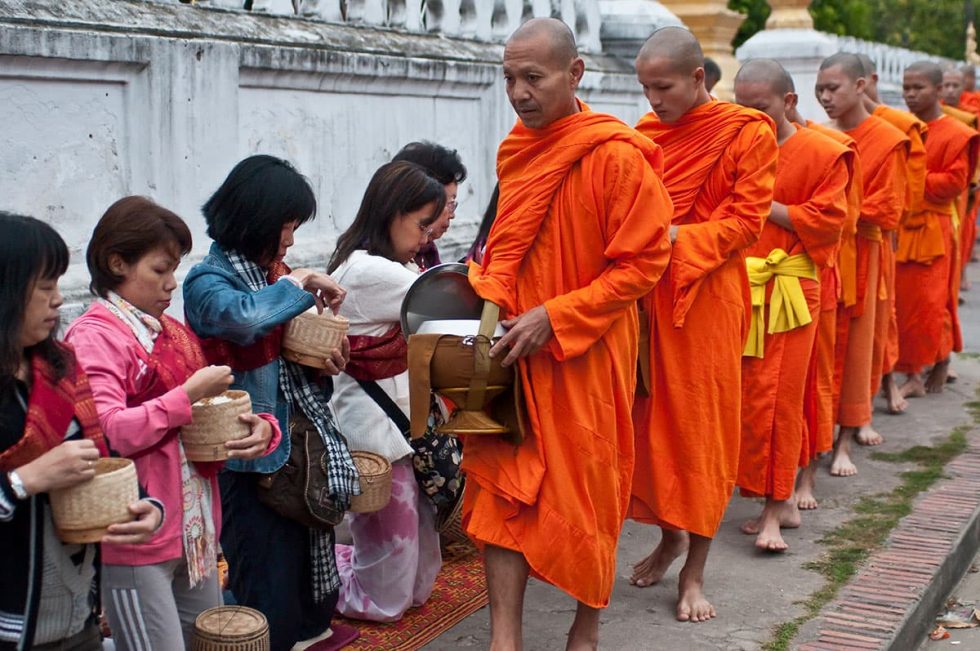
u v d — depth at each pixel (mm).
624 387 3717
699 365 4340
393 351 4086
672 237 4293
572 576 3617
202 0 4746
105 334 2943
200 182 4527
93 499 2570
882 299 6863
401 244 4113
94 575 2770
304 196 3494
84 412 2664
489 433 3502
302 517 3611
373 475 3822
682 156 4500
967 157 8195
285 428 3576
